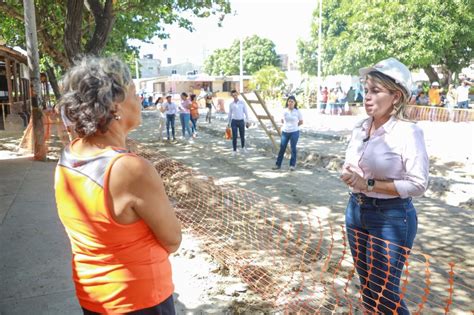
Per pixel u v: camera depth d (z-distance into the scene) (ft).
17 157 32.73
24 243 15.16
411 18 74.49
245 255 14.90
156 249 5.06
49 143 39.78
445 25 72.74
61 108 4.95
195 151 40.57
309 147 40.42
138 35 59.41
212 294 12.19
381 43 76.95
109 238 4.76
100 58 5.12
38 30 46.26
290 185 26.30
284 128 30.76
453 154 34.60
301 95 109.29
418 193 7.60
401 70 7.75
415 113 67.15
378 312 8.18
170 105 48.42
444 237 17.06
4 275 12.72
